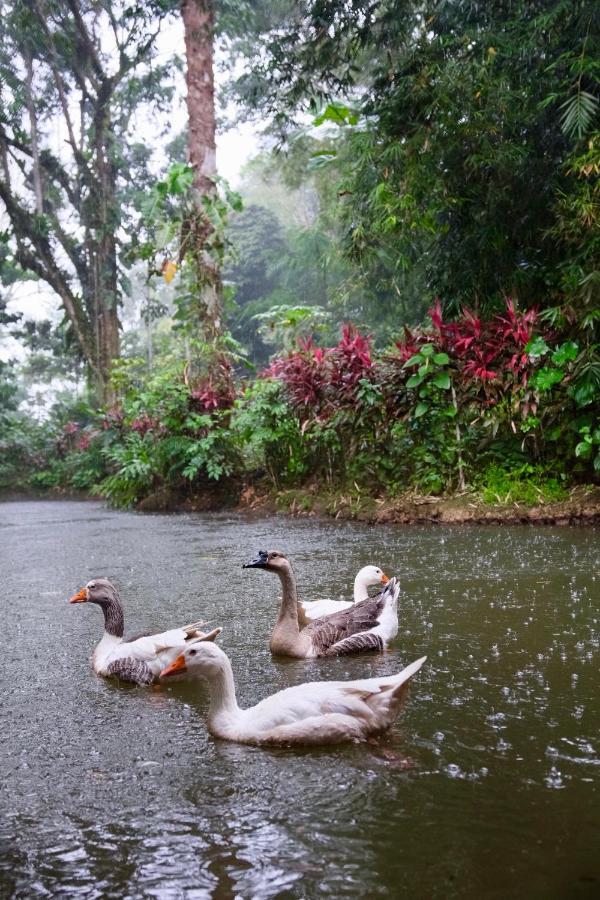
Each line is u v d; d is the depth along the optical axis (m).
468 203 13.14
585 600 6.52
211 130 18.11
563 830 2.79
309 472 15.49
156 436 18.06
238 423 15.57
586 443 11.10
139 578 8.70
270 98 17.75
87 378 30.44
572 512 11.23
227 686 3.98
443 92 11.64
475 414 12.74
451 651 5.23
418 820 2.90
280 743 3.74
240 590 7.79
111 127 31.02
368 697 3.79
